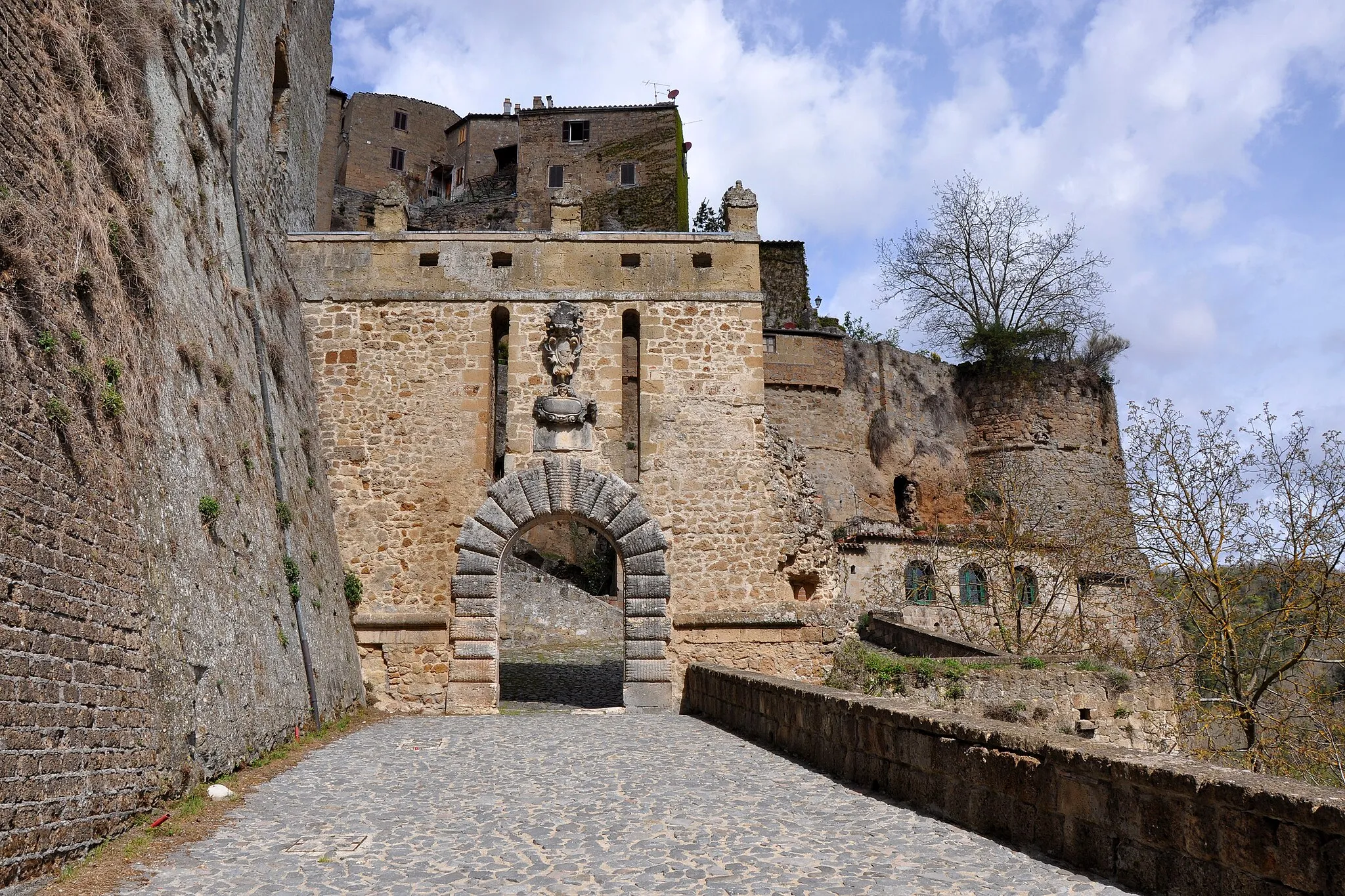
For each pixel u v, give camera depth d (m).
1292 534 17.62
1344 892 4.65
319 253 19.45
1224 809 5.42
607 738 13.69
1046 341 44.94
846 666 18.17
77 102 8.84
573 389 19.14
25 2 8.01
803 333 39.38
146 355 9.56
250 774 10.22
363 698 17.55
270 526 13.26
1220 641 17.91
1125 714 17.36
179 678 8.98
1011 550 25.66
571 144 49.03
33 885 6.13
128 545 8.41
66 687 6.96
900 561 31.31
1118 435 45.47
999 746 7.61
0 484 6.50
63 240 8.09
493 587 18.08
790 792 9.48
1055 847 6.91
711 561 18.56
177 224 11.52
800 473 20.06
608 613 31.59
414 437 18.80
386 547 18.34
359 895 6.17
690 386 19.23
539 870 6.73
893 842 7.44
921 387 42.94
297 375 17.33
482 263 19.62
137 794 7.75
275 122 19.28
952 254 48.81
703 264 19.89
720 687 15.59
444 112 63.22
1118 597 23.94
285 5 18.66
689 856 7.06
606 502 18.52
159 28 11.36
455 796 9.40
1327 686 17.48
